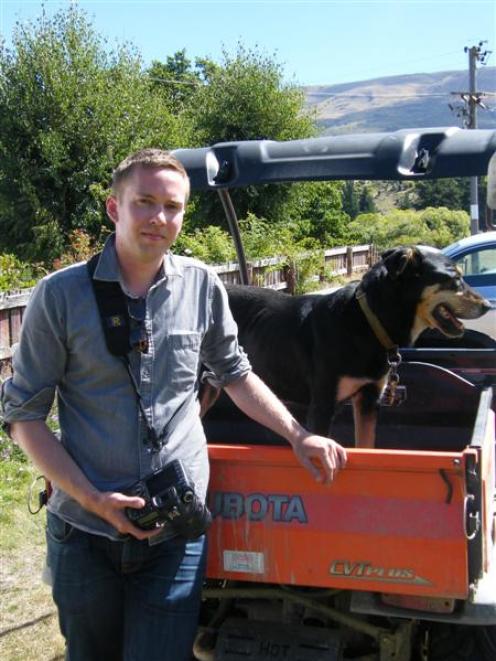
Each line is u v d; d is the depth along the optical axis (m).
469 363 4.23
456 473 2.31
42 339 2.29
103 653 2.50
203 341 2.60
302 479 2.49
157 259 2.36
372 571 2.43
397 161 3.40
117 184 2.36
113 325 2.29
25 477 6.14
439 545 2.35
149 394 2.33
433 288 3.74
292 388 4.20
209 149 3.79
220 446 2.59
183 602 2.37
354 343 3.84
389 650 2.64
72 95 18.44
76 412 2.35
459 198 41.59
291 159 3.62
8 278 8.48
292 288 15.91
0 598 4.40
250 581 2.73
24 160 18.36
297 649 2.68
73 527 2.36
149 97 20.14
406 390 4.00
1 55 18.64
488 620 2.43
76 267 2.35
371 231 29.83
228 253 14.02
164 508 2.24
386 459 2.36
